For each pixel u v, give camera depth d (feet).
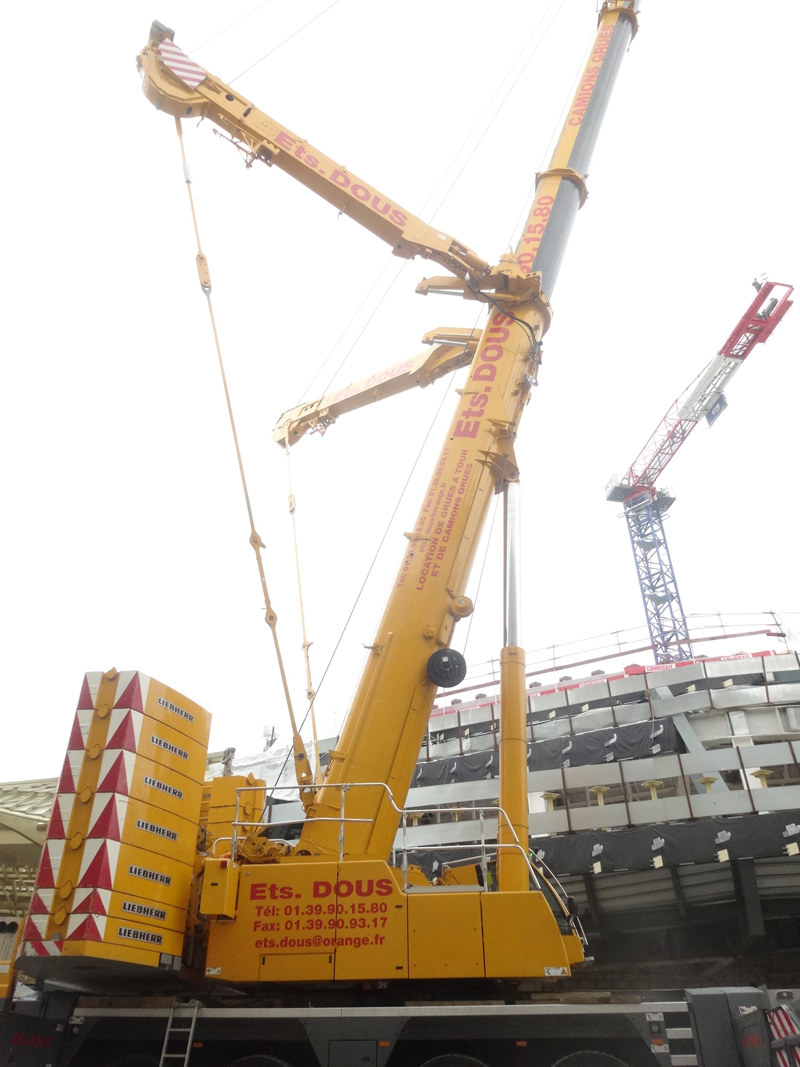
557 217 52.95
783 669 61.67
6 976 33.76
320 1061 28.58
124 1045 30.89
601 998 30.27
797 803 51.67
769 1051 27.30
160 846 30.55
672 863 51.16
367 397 60.85
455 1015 28.91
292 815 60.03
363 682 37.83
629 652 93.61
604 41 63.72
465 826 57.77
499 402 44.16
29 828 40.29
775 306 212.43
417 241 47.60
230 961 29.94
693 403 236.22
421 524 41.24
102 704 30.66
